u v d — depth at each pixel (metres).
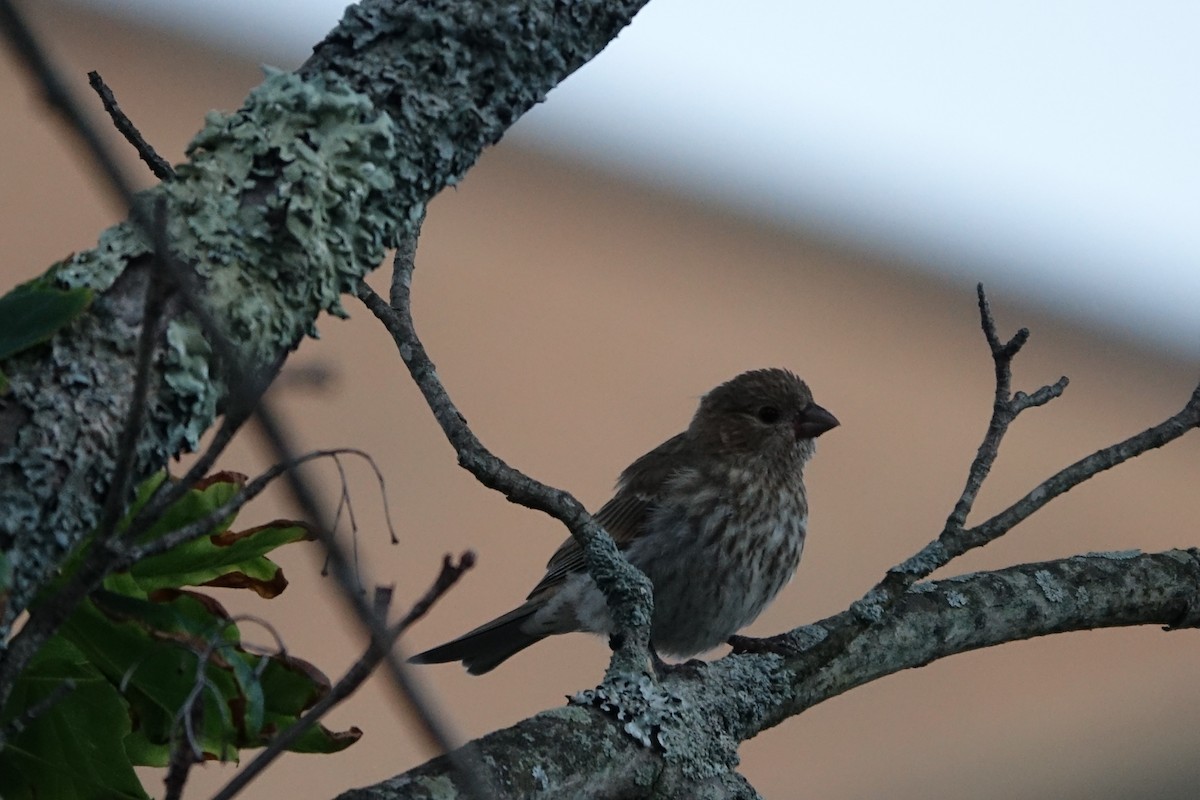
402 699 3.00
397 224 4.61
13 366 3.78
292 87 4.47
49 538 3.71
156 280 3.09
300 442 3.06
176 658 4.07
